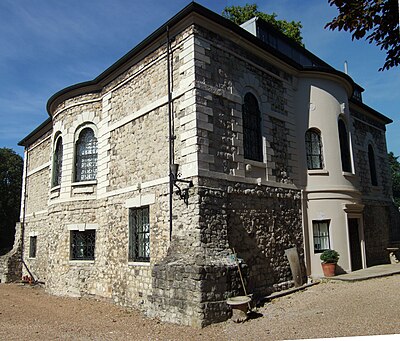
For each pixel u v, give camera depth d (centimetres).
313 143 1375
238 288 882
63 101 1505
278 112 1268
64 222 1377
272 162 1194
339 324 711
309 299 973
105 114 1349
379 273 1265
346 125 1476
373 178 1916
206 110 996
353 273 1284
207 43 1043
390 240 1859
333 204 1323
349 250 1324
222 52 1087
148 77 1166
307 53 1677
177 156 1007
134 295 1090
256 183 1109
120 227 1195
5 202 3138
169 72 1068
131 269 1118
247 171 1087
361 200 1562
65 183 1406
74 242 1362
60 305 1165
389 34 583
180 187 973
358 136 1841
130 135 1212
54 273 1392
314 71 1391
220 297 836
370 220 1745
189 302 816
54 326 866
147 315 924
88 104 1431
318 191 1316
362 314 766
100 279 1255
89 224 1325
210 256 880
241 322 813
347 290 1042
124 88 1272
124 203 1189
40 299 1295
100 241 1286
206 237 912
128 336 756
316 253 1276
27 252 1991
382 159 2036
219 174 991
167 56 1073
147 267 1056
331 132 1384
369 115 1981
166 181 1038
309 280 1211
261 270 1067
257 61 1219
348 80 1486
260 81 1215
